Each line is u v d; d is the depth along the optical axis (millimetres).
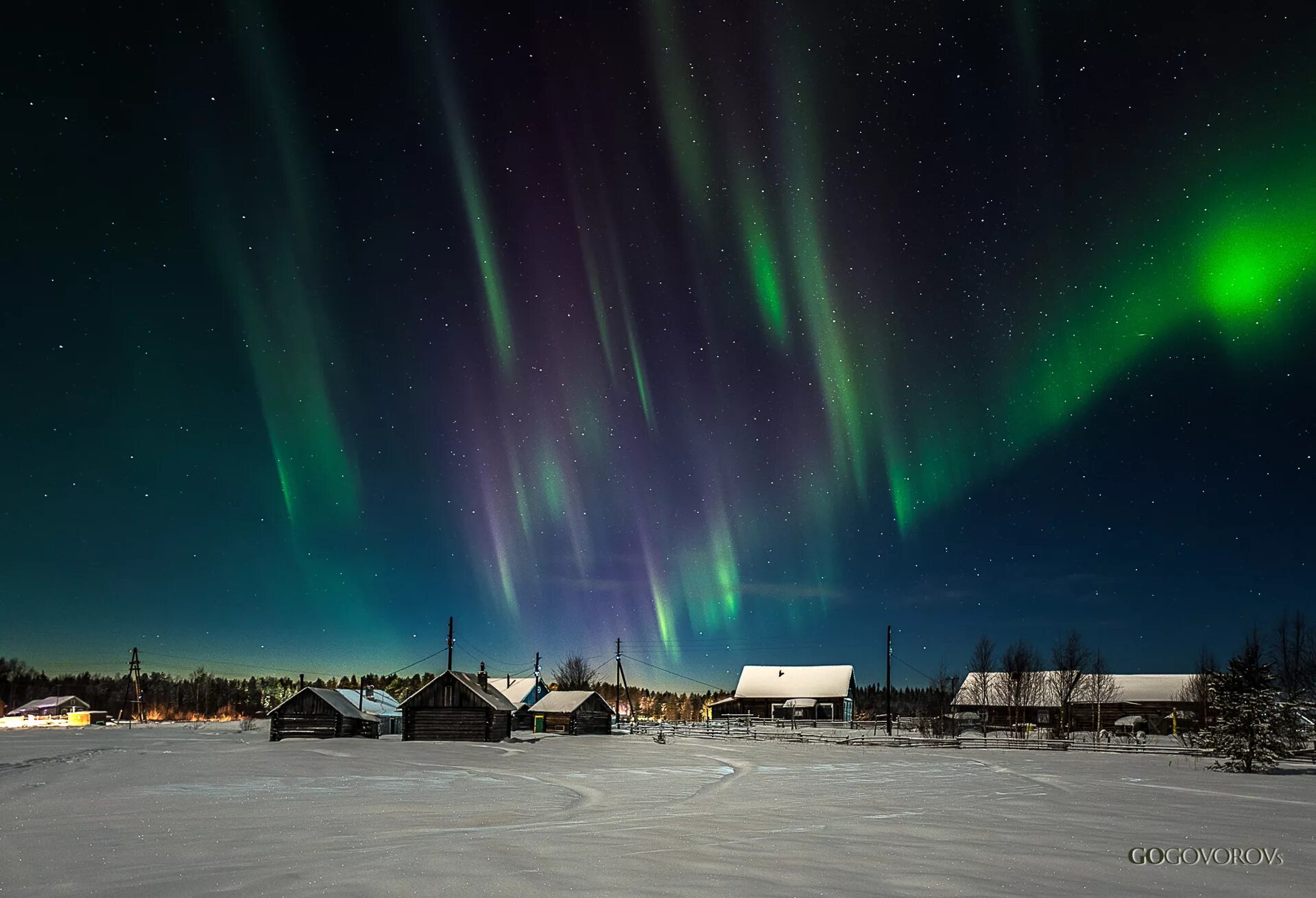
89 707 136500
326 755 48688
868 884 13211
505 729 70688
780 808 24312
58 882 13289
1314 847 17516
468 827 19656
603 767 41969
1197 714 88688
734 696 117750
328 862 14695
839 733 83562
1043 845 17344
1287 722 40344
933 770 41250
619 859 15109
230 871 13953
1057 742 64188
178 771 37188
